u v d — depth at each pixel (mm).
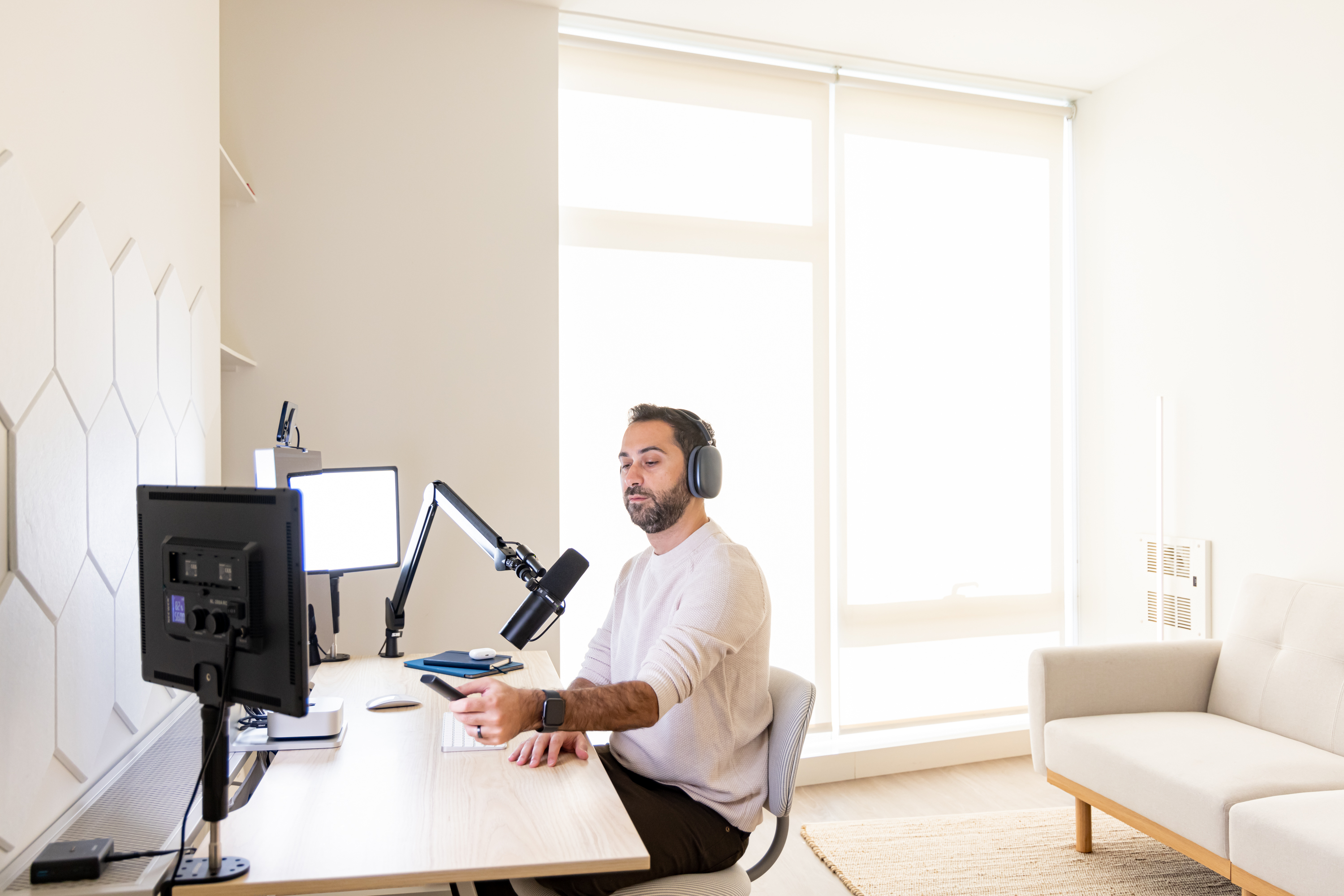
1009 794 3051
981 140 3596
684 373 3213
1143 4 2947
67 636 1259
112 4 1441
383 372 2732
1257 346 2924
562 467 3086
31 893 997
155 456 1651
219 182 2189
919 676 3475
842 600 3377
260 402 2625
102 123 1403
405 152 2760
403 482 2748
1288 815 1847
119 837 1160
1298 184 2787
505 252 2848
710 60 3195
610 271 3143
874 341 3438
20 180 1119
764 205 3314
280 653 1024
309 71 2678
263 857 1074
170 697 1723
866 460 3418
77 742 1285
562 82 3076
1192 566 3135
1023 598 3627
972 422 3568
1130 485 3436
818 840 2646
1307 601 2480
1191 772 2123
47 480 1200
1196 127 3164
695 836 1437
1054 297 3707
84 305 1320
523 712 1252
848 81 3359
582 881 1375
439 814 1213
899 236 3479
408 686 1949
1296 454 2787
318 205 2680
